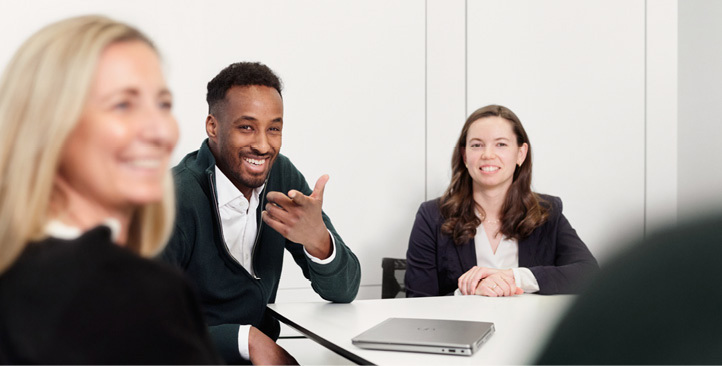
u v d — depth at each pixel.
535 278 1.98
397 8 3.26
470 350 1.17
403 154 3.29
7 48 2.71
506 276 1.98
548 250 2.37
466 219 2.39
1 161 0.57
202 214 1.69
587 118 3.59
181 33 2.94
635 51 3.65
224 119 1.75
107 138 0.59
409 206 3.31
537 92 3.50
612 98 3.62
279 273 1.91
